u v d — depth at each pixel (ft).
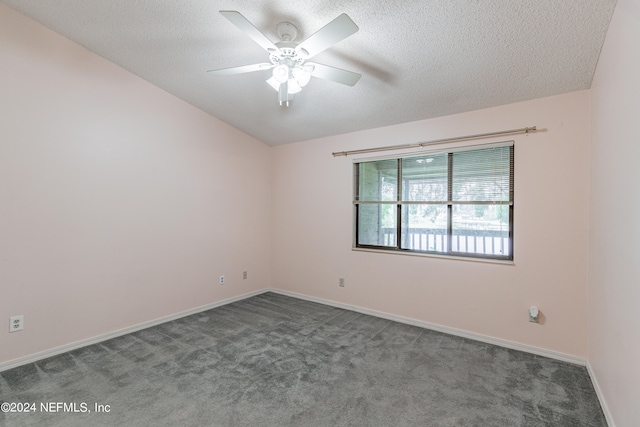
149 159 10.61
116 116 9.73
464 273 9.90
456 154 10.22
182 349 8.85
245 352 8.67
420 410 6.15
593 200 7.45
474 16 6.15
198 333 10.05
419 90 9.04
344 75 6.87
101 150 9.39
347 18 5.12
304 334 10.00
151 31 8.03
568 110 8.26
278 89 7.49
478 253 9.82
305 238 14.07
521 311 8.90
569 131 8.24
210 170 12.62
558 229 8.39
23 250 7.89
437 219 10.64
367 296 12.09
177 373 7.50
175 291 11.39
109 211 9.59
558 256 8.39
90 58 9.11
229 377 7.33
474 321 9.68
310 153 13.94
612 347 5.70
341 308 12.78
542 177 8.61
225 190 13.24
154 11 7.32
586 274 8.01
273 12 6.76
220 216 13.04
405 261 11.14
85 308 9.05
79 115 8.91
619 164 5.35
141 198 10.39
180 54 8.91
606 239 6.21
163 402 6.34
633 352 4.60
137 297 10.28
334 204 13.12
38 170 8.14
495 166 9.45
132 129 10.13
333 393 6.70
